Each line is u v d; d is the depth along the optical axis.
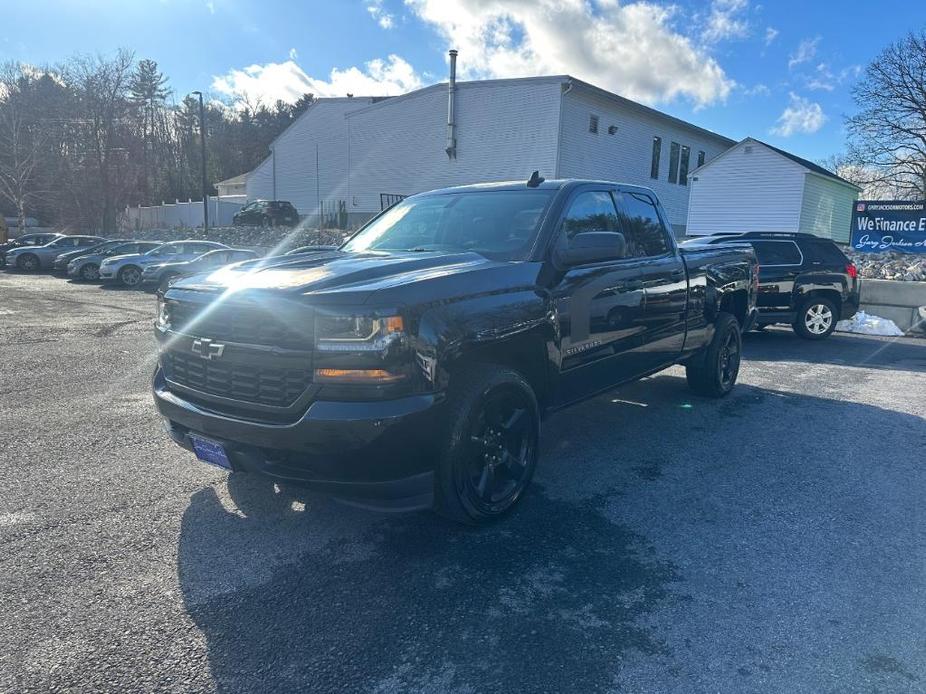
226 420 3.14
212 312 3.24
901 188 41.62
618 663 2.46
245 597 2.88
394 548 3.36
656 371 5.40
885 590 2.99
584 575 3.11
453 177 30.92
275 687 2.32
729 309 6.80
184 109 75.06
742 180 32.41
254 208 36.91
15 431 5.14
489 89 29.02
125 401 6.10
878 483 4.31
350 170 35.81
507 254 3.98
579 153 28.75
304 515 3.72
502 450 3.61
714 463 4.66
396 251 4.23
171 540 3.40
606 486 4.22
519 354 3.77
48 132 47.88
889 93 38.72
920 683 2.36
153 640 2.57
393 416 2.90
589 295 4.23
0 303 14.95
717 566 3.21
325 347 2.88
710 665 2.45
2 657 2.44
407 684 2.34
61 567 3.10
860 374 7.89
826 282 10.54
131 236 40.06
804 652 2.53
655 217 5.41
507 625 2.70
